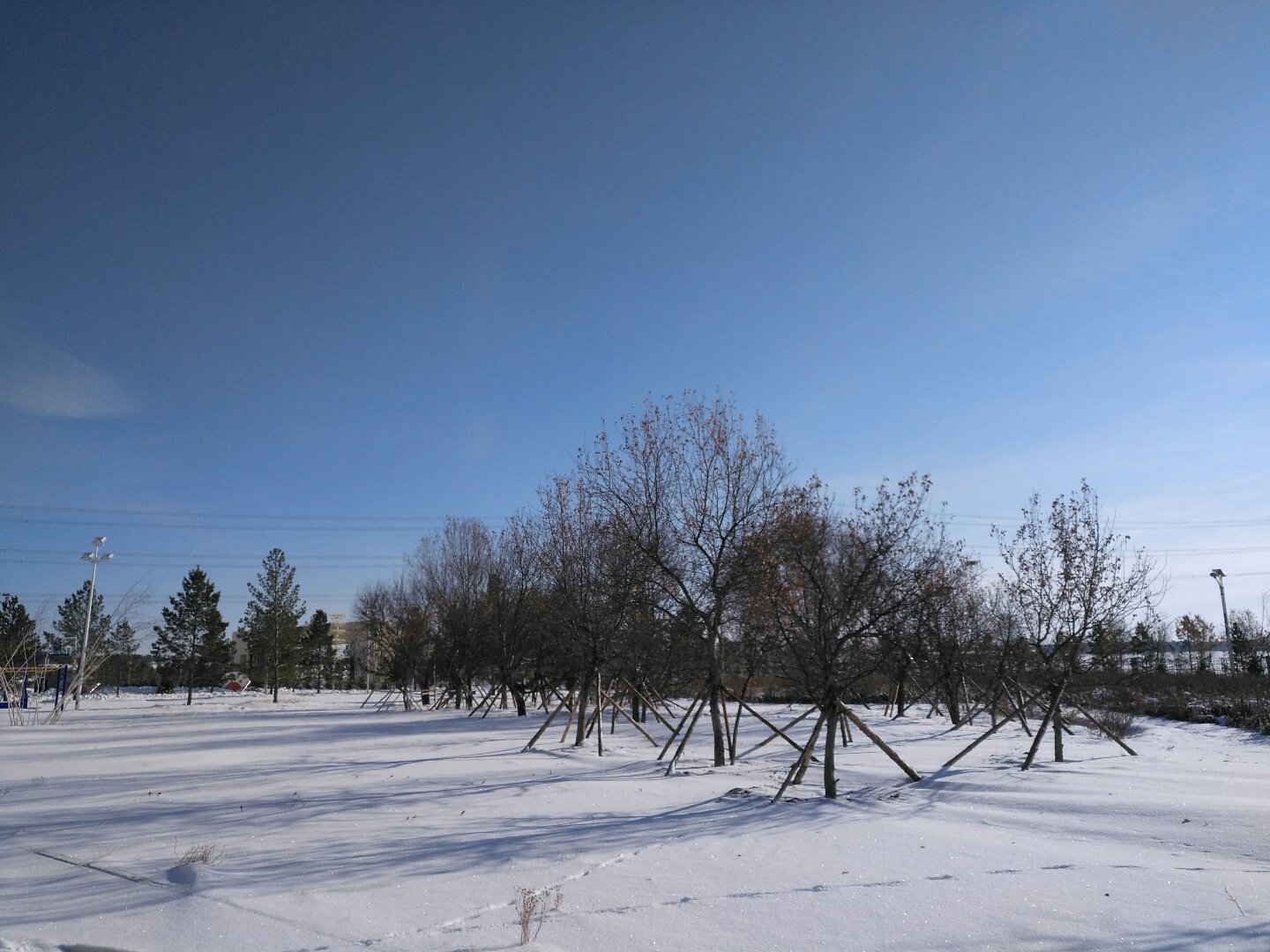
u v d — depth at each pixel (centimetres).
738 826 963
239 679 6981
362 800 1152
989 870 757
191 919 611
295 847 845
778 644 1541
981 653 2716
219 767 1552
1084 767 1458
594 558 2133
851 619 1330
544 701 3266
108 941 569
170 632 6506
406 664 4147
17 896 673
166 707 4656
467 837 895
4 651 4144
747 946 565
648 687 2619
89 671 3894
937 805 1112
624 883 714
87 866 768
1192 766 1467
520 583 3322
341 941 569
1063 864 777
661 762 1653
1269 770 1384
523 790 1245
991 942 569
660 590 1914
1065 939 574
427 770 1498
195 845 847
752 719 2861
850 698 3647
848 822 993
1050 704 1659
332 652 7750
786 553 1434
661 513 1880
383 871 750
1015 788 1196
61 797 1180
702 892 688
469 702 3800
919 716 3088
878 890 690
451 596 4103
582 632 2109
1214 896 668
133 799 1162
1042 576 1719
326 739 2216
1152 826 932
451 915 625
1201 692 3331
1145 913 627
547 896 674
